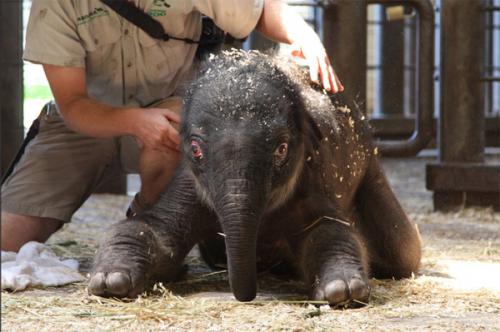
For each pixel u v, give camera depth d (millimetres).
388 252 6836
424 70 11633
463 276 6719
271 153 5262
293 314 5164
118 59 6848
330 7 11062
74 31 6496
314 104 6078
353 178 6637
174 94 7176
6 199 7262
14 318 5125
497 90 24172
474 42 11672
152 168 6629
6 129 12797
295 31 6355
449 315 5250
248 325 4922
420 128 11695
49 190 7266
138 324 4992
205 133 5328
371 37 21891
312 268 5629
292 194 5871
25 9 17906
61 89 6520
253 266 5125
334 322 4996
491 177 11234
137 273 5613
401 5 11617
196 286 6172
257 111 5301
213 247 6562
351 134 6582
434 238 9188
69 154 7289
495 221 10719
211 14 6586
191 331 4816
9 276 6043
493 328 4910
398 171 18156
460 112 11688
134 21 6617
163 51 6848
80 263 7316
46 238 7453
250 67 5652
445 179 11398
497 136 17062
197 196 5988
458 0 11656
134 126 6266
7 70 12734
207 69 5801
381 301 5617
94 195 13430
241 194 5113
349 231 5891
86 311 5254
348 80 11062
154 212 6043
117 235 5801
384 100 19062
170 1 6594
